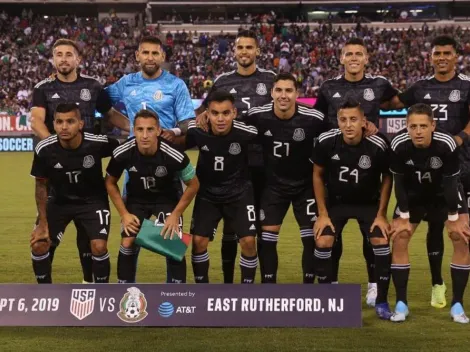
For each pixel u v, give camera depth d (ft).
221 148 20.29
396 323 18.99
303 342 17.06
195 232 20.61
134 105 22.56
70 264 27.73
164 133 20.93
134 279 20.53
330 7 144.97
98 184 20.71
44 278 20.59
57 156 19.85
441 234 21.15
